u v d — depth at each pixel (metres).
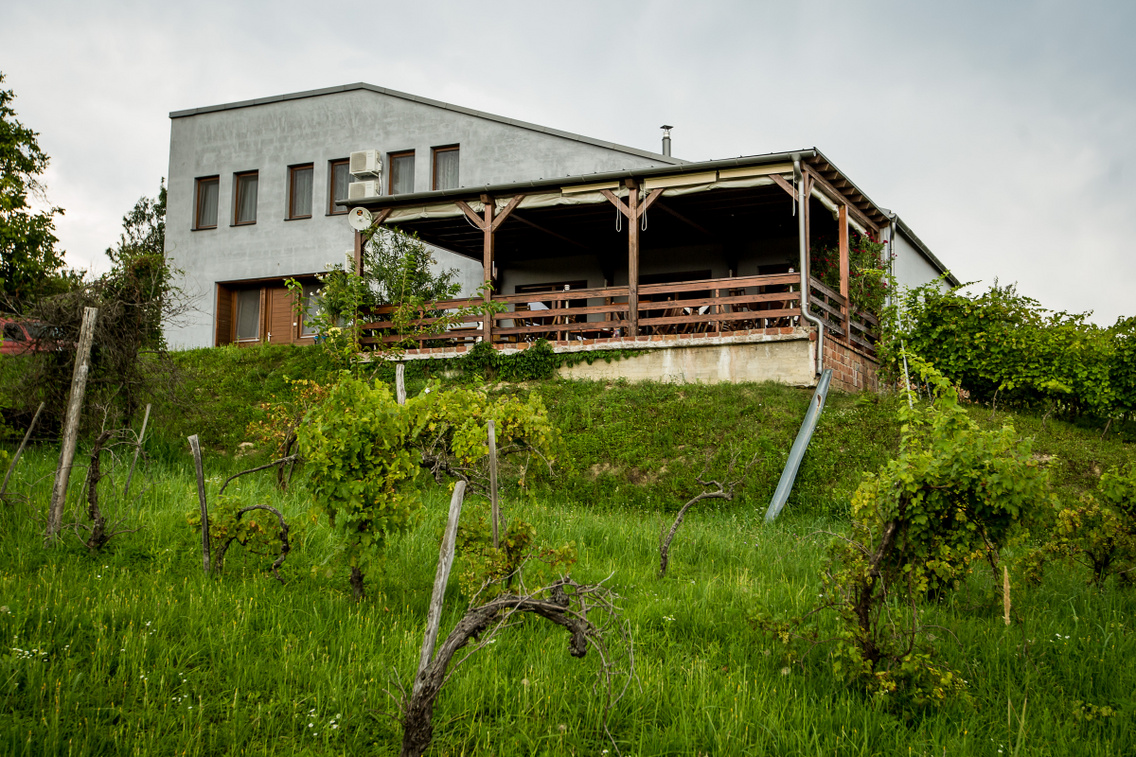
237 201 24.47
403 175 23.09
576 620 4.70
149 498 9.10
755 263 19.89
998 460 5.48
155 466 11.36
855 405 14.23
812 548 9.20
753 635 6.21
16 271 18.44
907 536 5.86
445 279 19.12
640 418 14.16
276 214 23.84
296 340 23.53
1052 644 6.07
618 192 16.22
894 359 15.62
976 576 7.96
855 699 5.25
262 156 24.19
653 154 20.61
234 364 17.70
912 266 21.50
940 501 5.67
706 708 4.85
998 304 15.83
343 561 6.73
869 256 17.66
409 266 17.78
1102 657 5.89
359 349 17.23
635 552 9.00
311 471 6.98
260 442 13.49
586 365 16.23
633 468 13.11
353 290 17.61
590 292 16.31
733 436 13.36
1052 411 15.31
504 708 4.85
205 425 14.99
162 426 14.29
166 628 5.57
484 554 6.50
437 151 22.80
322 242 23.31
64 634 5.30
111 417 10.53
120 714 4.46
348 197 22.88
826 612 6.47
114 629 5.46
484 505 8.03
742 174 15.24
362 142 23.31
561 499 12.55
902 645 5.40
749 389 14.73
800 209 14.90
